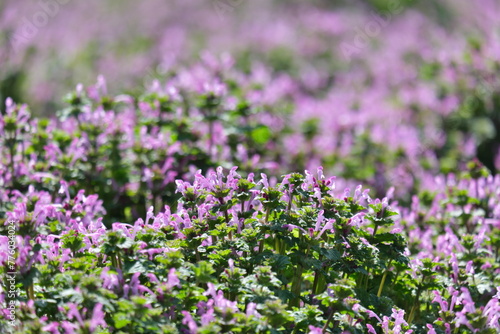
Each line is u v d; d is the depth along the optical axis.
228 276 5.19
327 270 5.88
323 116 14.69
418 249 7.40
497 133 15.39
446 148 13.89
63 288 5.14
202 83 9.99
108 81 17.78
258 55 20.98
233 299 5.47
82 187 8.41
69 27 21.14
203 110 9.99
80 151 8.29
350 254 5.81
